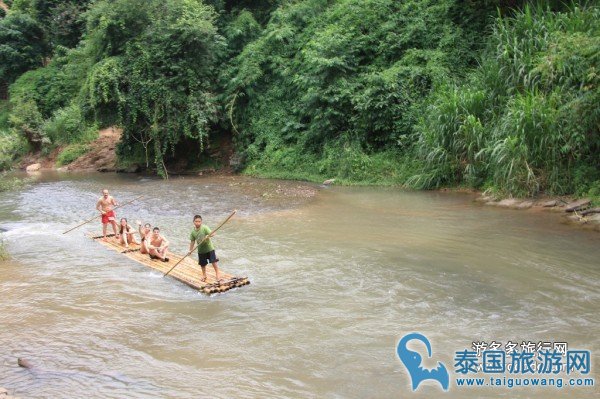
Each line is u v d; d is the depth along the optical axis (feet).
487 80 51.37
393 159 61.31
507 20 54.39
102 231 42.45
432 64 61.93
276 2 88.43
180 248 36.11
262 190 59.00
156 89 71.26
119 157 86.17
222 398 16.40
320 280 27.50
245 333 21.24
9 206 55.57
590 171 41.81
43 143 101.55
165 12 73.46
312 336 20.70
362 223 40.47
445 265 29.22
